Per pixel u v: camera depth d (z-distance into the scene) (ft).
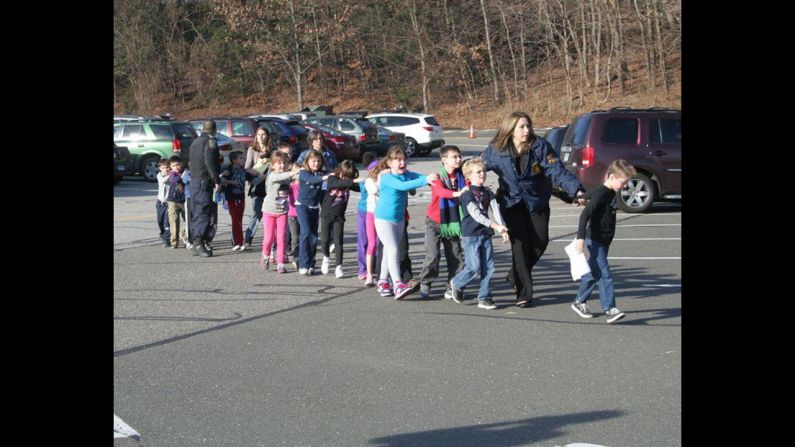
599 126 59.00
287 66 214.69
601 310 29.68
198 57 226.79
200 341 26.17
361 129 118.93
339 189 37.40
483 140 163.22
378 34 217.36
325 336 26.58
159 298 33.17
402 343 25.48
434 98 214.28
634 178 58.80
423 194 78.74
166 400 20.35
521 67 207.31
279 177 39.06
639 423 18.11
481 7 202.59
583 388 20.65
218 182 44.11
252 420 18.85
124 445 13.97
